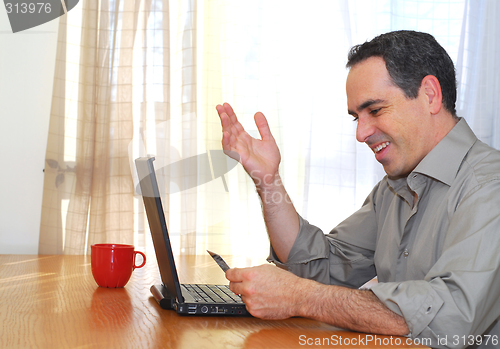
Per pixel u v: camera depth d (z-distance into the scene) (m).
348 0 2.62
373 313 0.73
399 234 1.06
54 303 0.85
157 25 2.37
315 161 2.56
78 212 2.25
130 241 2.24
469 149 0.95
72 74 2.30
